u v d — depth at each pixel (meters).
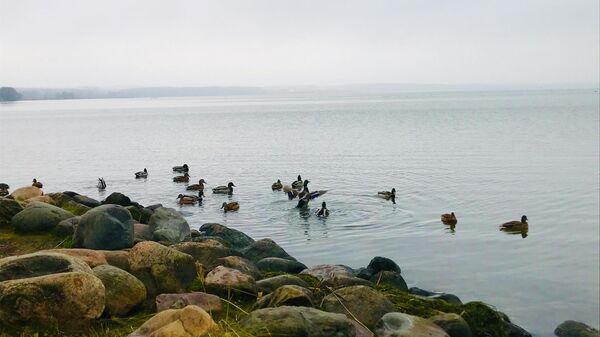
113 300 9.52
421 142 66.50
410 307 10.97
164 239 16.41
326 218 27.22
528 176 39.53
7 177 45.16
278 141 73.31
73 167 50.72
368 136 77.19
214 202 32.41
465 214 27.94
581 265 19.44
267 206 30.77
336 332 8.73
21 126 118.94
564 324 14.20
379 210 28.89
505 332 11.33
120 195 21.80
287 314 8.67
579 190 34.03
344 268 14.80
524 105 185.62
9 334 8.06
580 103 194.38
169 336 7.56
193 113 187.00
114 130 104.06
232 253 14.28
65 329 8.38
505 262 19.80
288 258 16.97
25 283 8.30
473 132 79.81
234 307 10.22
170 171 47.50
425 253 20.91
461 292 16.78
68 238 14.34
